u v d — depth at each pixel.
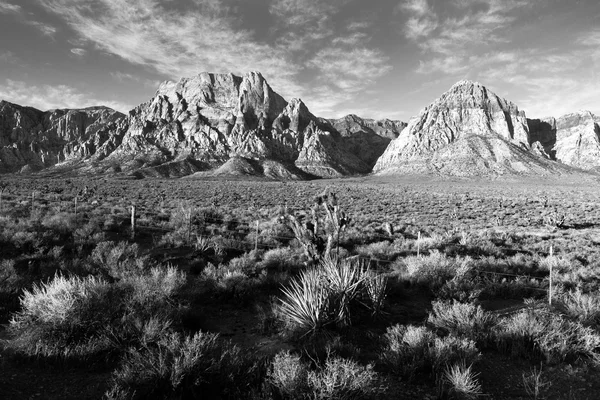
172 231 16.42
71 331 5.18
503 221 31.34
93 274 8.78
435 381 4.71
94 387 4.15
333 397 3.96
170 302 7.01
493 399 4.41
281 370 4.21
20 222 14.20
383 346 5.86
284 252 12.30
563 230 25.94
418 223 27.22
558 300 8.81
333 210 12.53
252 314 7.39
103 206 25.83
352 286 7.30
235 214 25.42
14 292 7.02
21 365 4.60
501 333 6.09
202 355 4.43
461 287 9.29
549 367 5.30
